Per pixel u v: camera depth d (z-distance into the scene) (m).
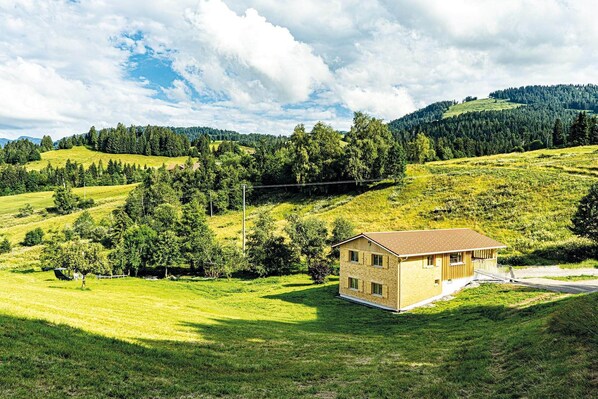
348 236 58.78
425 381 15.03
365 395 13.80
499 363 15.84
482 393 13.00
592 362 12.66
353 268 40.84
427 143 134.25
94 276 62.56
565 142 141.75
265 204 103.81
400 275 35.75
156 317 26.34
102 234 90.25
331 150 102.62
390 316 33.62
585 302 18.48
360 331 28.25
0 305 20.47
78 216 111.94
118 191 154.00
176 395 13.34
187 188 117.38
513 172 84.12
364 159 95.81
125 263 65.19
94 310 25.23
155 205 107.12
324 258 58.47
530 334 17.81
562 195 68.50
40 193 160.38
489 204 72.00
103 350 16.52
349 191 96.50
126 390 13.13
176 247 66.00
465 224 67.81
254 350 20.53
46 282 49.88
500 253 54.66
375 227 73.81
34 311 20.62
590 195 50.06
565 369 12.66
